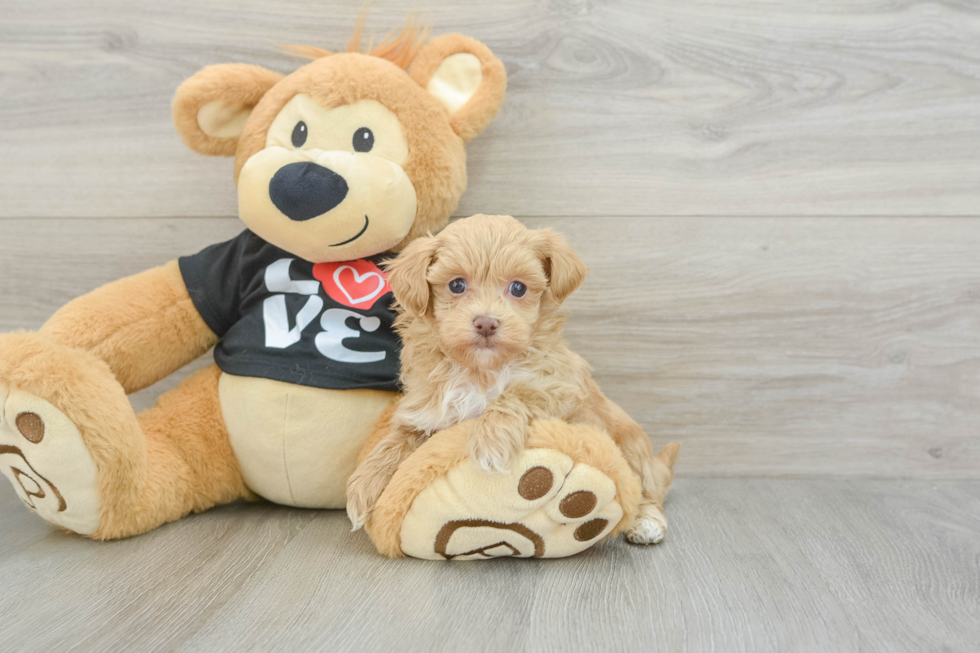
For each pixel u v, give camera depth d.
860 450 1.71
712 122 1.62
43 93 1.65
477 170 1.64
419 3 1.59
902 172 1.62
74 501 1.21
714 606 1.04
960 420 1.69
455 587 1.09
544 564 1.18
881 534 1.34
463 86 1.44
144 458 1.27
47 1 1.61
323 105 1.36
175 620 0.97
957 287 1.65
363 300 1.40
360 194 1.30
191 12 1.61
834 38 1.59
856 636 0.96
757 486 1.66
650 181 1.63
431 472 1.12
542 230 1.20
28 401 1.13
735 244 1.65
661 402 1.70
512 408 1.11
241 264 1.45
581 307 1.67
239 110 1.47
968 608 1.04
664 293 1.66
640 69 1.61
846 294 1.66
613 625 0.98
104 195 1.68
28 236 1.70
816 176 1.63
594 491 1.09
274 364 1.34
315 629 0.95
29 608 1.00
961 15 1.58
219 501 1.44
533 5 1.59
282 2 1.60
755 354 1.68
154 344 1.41
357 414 1.34
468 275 1.13
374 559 1.19
